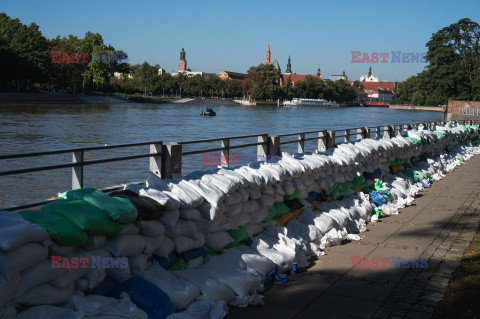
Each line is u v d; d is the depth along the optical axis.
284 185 6.81
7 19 98.00
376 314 4.60
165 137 44.78
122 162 25.02
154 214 4.28
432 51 76.12
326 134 9.98
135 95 163.50
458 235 7.64
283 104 197.38
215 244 5.26
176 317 3.86
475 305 4.74
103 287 3.91
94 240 3.76
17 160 26.06
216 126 62.62
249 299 4.81
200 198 5.05
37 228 3.29
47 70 92.94
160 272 4.39
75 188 4.83
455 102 60.19
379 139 12.34
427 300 4.93
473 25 72.25
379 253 6.69
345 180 9.02
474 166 16.86
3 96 87.56
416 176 12.54
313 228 6.92
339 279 5.62
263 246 5.94
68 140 38.47
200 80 184.00
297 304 4.86
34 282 3.29
